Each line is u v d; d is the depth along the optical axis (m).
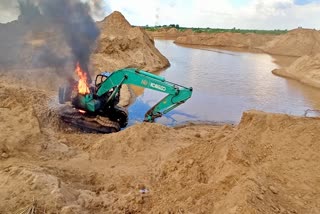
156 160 11.05
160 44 71.00
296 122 8.95
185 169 8.98
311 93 25.70
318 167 7.53
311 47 61.03
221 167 8.07
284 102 22.69
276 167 7.83
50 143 11.59
